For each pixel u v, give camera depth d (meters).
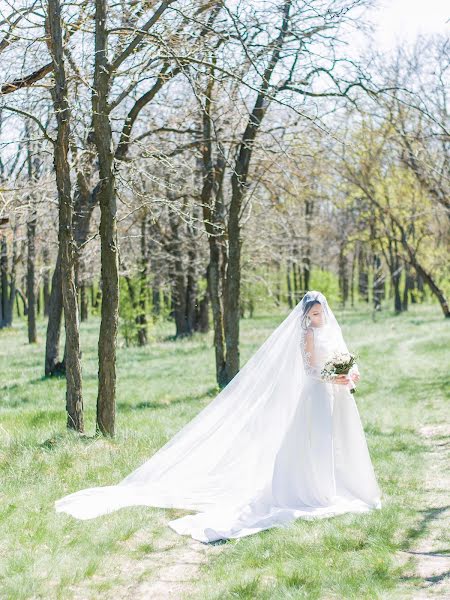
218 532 6.39
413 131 15.69
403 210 37.19
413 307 56.25
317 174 17.22
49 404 14.52
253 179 16.47
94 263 24.06
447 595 4.65
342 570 5.29
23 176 16.73
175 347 28.41
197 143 15.05
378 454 9.69
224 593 4.96
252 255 25.34
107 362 9.93
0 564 5.54
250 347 26.36
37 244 26.20
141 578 5.47
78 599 5.05
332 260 56.38
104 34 9.80
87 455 8.74
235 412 7.78
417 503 7.32
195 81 9.83
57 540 6.12
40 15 11.28
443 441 10.62
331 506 7.03
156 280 32.00
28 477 7.86
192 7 10.45
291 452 7.14
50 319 19.91
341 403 7.35
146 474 7.68
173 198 17.66
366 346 25.41
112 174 9.90
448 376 17.42
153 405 14.47
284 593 4.83
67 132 9.66
